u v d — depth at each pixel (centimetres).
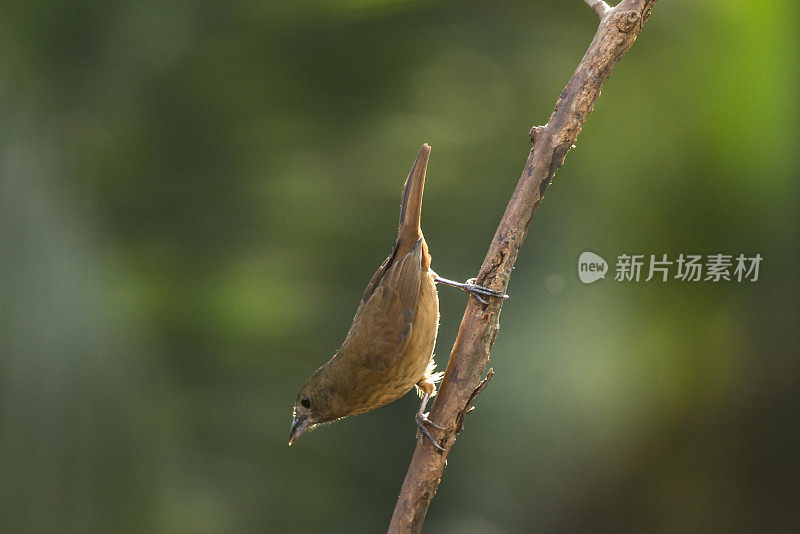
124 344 610
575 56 822
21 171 602
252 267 677
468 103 779
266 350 670
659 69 959
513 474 904
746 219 965
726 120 946
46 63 639
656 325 1002
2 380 561
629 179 946
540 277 901
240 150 685
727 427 1080
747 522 1086
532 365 890
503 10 798
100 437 581
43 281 584
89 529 568
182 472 611
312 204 700
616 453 1030
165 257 656
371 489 700
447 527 854
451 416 435
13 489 554
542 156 446
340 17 693
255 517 638
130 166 655
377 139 727
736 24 943
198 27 675
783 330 1016
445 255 806
